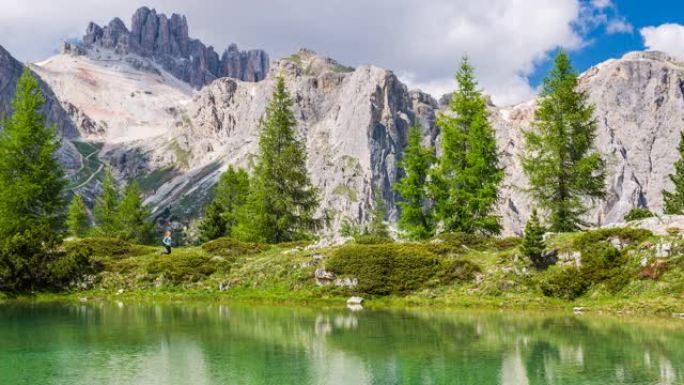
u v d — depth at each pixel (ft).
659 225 120.88
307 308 114.11
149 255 159.02
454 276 124.26
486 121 165.17
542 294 113.60
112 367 60.70
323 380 55.62
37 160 173.88
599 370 59.06
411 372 58.95
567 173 163.84
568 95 165.27
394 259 130.11
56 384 53.72
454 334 81.66
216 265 145.38
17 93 176.96
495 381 55.31
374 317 100.32
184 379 55.72
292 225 202.18
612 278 109.19
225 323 92.73
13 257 133.59
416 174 171.42
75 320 95.55
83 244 164.55
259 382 54.90
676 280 103.35
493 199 159.02
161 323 92.43
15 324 91.04
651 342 73.41
